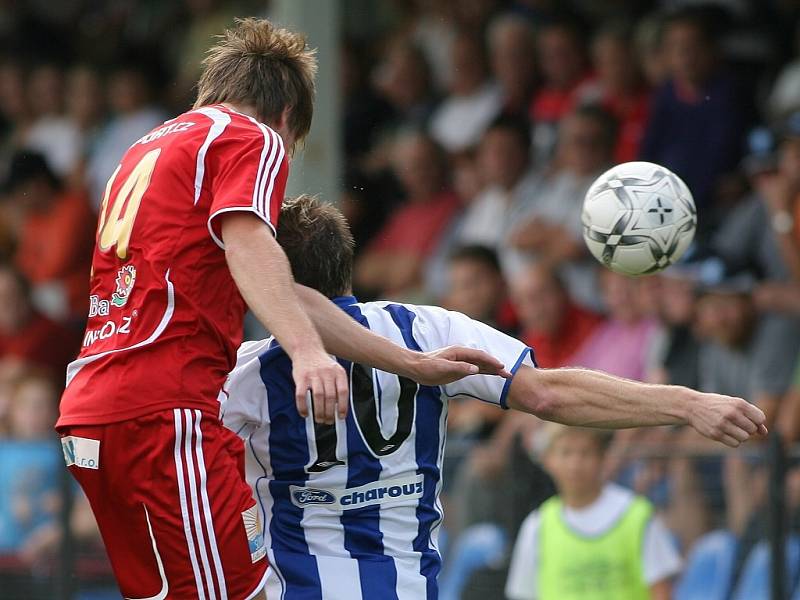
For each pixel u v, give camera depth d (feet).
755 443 69.82
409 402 41.34
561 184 93.61
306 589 40.83
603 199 43.78
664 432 75.10
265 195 37.09
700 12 90.79
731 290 79.92
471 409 86.17
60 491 85.46
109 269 39.27
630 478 70.74
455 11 112.27
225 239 36.58
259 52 41.78
